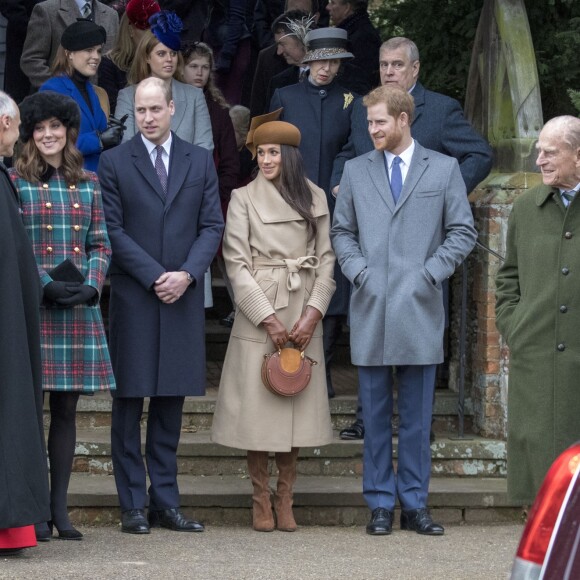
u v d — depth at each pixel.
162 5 34.62
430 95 24.31
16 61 31.62
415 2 29.67
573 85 29.23
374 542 21.44
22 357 19.17
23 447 19.09
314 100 25.95
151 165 22.00
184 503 22.88
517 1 27.00
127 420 21.84
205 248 21.92
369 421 22.31
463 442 25.05
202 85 27.58
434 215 22.22
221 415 22.31
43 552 19.88
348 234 22.56
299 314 22.39
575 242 18.42
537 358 18.61
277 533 22.17
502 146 26.72
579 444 11.24
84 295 20.38
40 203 20.53
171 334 21.72
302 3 30.77
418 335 21.86
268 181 22.78
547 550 10.89
